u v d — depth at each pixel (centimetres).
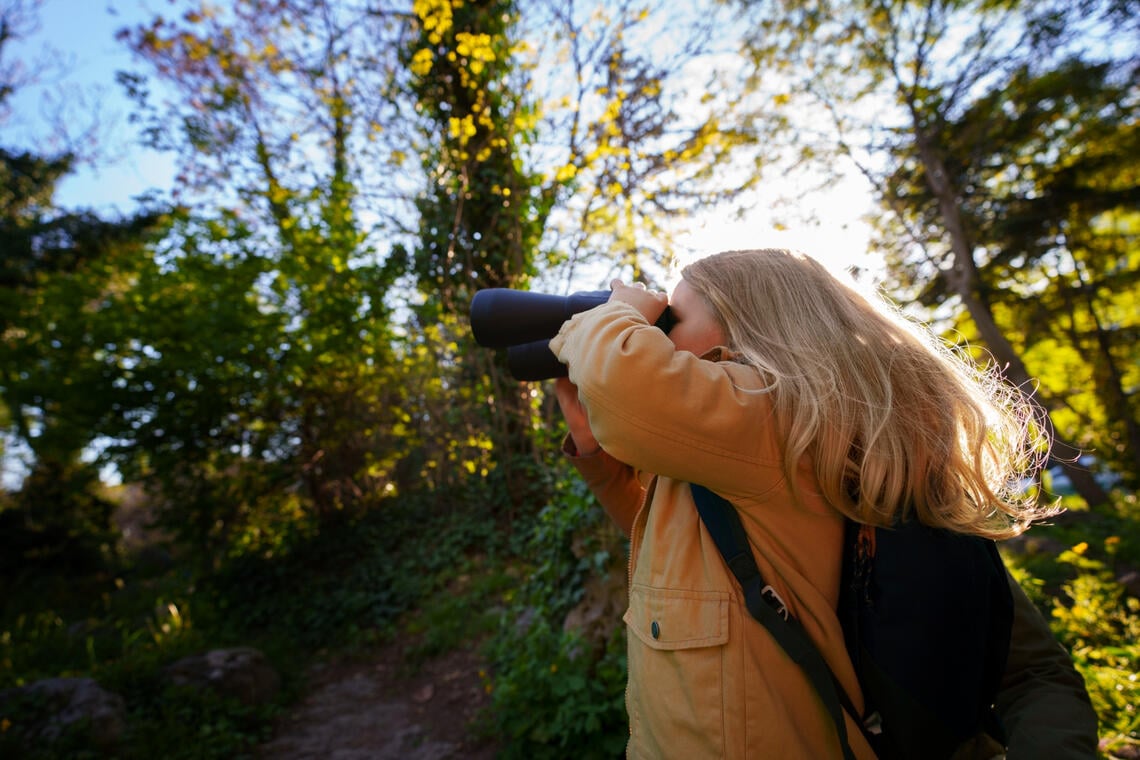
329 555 690
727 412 82
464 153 535
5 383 677
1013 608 90
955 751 85
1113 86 1120
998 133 1208
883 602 82
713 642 84
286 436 734
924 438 84
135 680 424
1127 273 1409
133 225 1098
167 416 671
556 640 336
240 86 725
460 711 413
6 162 1221
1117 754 174
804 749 81
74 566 934
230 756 383
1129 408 1402
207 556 709
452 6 542
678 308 106
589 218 528
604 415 84
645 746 90
